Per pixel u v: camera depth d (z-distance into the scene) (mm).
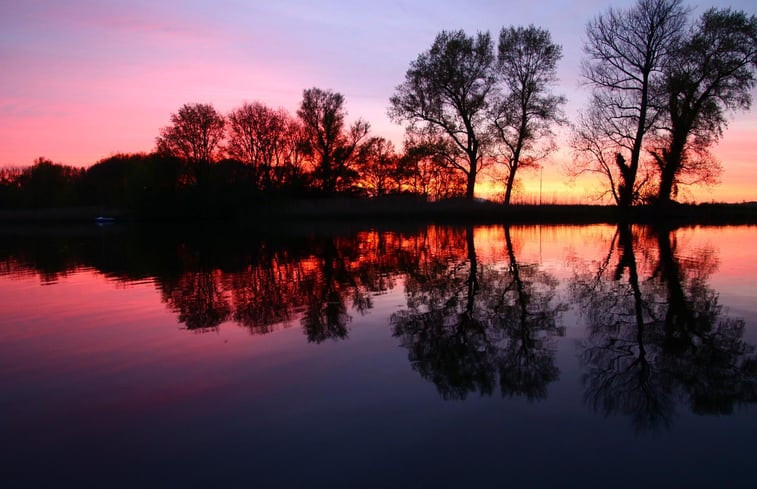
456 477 4262
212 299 11703
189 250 24422
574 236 27234
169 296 12219
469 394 5930
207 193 52594
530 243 23531
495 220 41969
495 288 12266
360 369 6801
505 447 4734
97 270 17516
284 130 55375
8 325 9625
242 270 16562
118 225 54312
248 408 5660
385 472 4352
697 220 36844
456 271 15117
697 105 31562
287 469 4434
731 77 30969
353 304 10766
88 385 6465
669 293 11234
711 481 4172
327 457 4605
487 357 7215
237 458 4637
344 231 36281
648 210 35938
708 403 5641
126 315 10289
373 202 50406
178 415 5531
